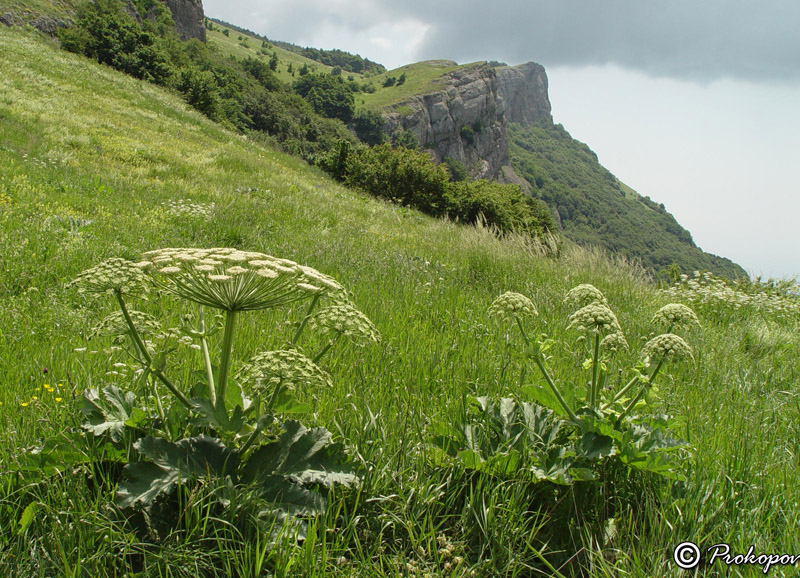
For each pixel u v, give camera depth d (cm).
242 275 188
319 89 13050
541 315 593
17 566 161
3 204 797
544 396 252
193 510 182
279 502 190
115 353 298
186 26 11581
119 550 173
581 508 217
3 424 226
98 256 616
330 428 250
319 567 171
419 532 203
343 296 236
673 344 228
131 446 202
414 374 334
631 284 909
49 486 183
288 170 2450
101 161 1457
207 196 1256
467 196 3303
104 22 4238
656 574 183
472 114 17450
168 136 2198
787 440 312
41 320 396
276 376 183
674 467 221
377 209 1870
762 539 204
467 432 244
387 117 14350
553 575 192
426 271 787
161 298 447
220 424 191
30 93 2089
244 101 7575
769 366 508
